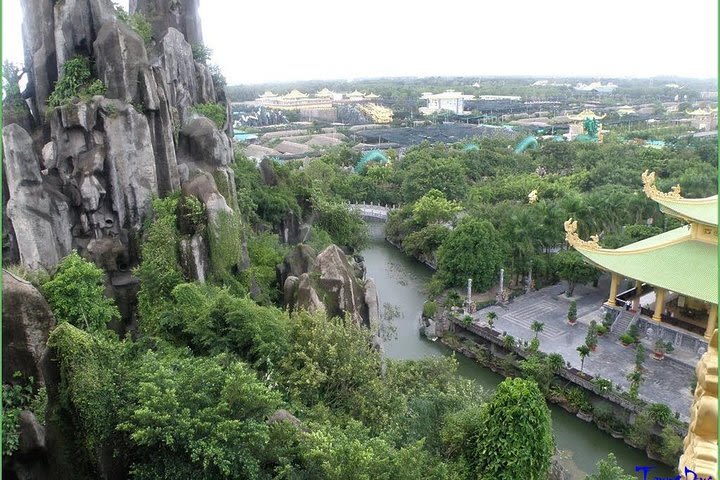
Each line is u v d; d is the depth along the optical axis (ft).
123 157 126.11
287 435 72.38
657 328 164.25
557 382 146.92
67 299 94.79
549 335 170.81
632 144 404.98
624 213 241.35
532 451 86.22
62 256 120.37
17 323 76.38
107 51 127.24
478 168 360.28
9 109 130.21
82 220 124.98
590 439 132.26
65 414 66.74
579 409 139.13
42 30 132.87
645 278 153.89
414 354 166.61
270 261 149.18
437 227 245.24
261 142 583.58
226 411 67.97
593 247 167.12
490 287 199.93
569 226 168.25
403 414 92.84
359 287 134.21
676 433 123.75
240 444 66.44
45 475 67.67
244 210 164.55
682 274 151.23
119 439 67.31
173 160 136.05
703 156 372.58
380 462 66.49
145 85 129.39
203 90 194.29
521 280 215.72
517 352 160.35
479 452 87.04
